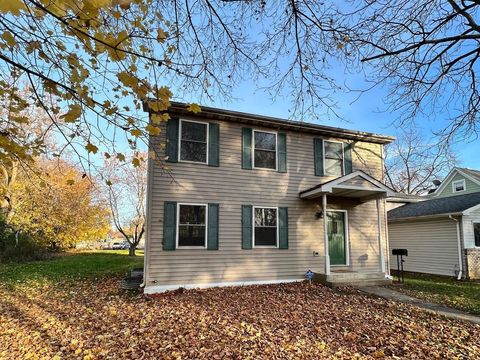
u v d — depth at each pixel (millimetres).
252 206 10352
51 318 6246
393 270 16328
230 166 10297
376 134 12109
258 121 10578
